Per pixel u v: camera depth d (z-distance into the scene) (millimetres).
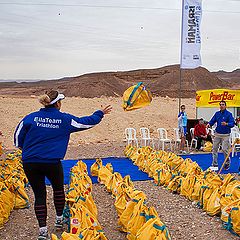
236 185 8180
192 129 18484
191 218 7914
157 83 82000
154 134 24953
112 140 22156
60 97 6586
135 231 6109
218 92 18797
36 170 6406
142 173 12328
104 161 14664
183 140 17188
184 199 9242
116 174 9891
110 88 72875
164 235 5371
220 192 8219
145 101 7344
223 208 7598
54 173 6523
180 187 9609
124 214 6867
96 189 10164
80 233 5215
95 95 65500
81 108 33125
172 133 25688
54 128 6422
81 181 8656
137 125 27609
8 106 31234
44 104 6500
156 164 11609
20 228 7285
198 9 16719
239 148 15820
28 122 6398
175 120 30391
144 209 6227
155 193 9828
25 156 6383
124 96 7324
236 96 18797
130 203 6863
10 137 22000
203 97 19078
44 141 6383
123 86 81062
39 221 6438
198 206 8633
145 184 10836
